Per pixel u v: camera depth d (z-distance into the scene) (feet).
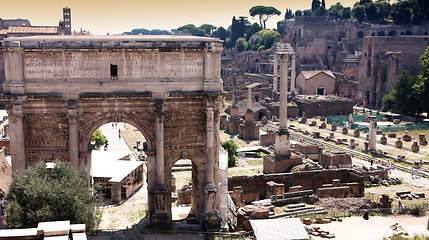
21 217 113.80
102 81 141.49
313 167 261.44
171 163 150.20
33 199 115.24
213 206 149.18
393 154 317.63
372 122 327.47
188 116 148.66
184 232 144.25
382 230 156.25
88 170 148.66
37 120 142.51
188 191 184.24
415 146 329.52
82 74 141.18
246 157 325.83
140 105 144.77
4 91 138.72
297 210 181.47
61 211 115.75
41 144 143.74
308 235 137.80
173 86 145.28
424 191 230.07
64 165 128.06
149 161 147.54
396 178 252.21
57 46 138.72
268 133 372.99
